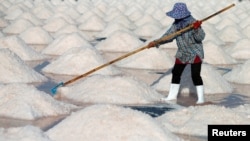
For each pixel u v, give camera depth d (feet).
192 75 29.35
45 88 32.68
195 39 28.63
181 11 28.32
